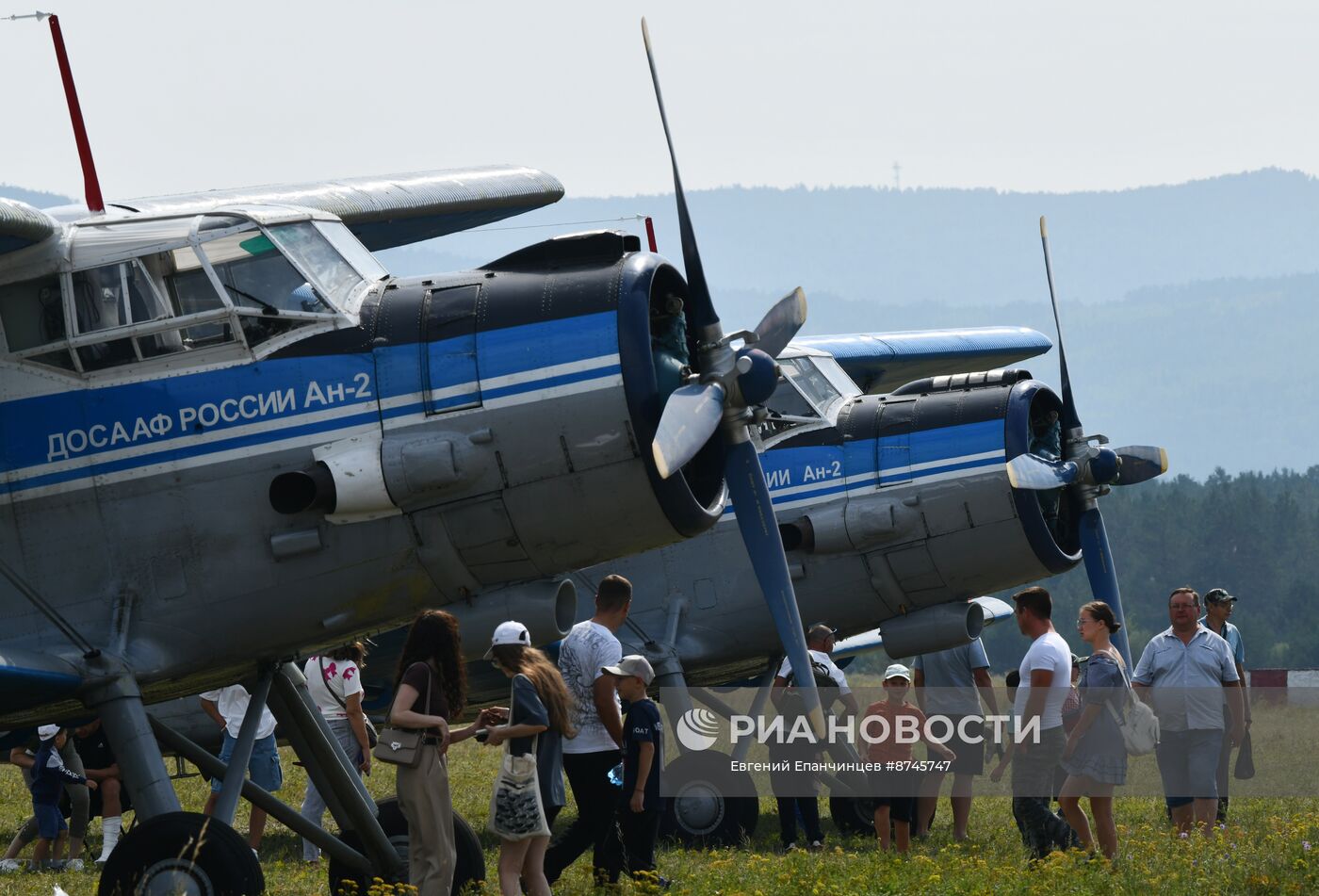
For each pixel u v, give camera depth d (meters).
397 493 30.48
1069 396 53.66
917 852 40.19
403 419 30.81
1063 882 30.56
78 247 31.53
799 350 53.59
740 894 30.12
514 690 28.97
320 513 30.91
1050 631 36.75
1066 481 51.16
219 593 31.11
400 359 31.06
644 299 31.28
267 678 32.97
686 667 49.38
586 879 34.31
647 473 30.83
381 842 34.09
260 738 42.50
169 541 31.08
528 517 30.95
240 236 31.78
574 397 30.73
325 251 32.62
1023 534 49.84
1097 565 54.03
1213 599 47.97
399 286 32.25
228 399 31.00
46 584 31.19
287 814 33.38
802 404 52.12
